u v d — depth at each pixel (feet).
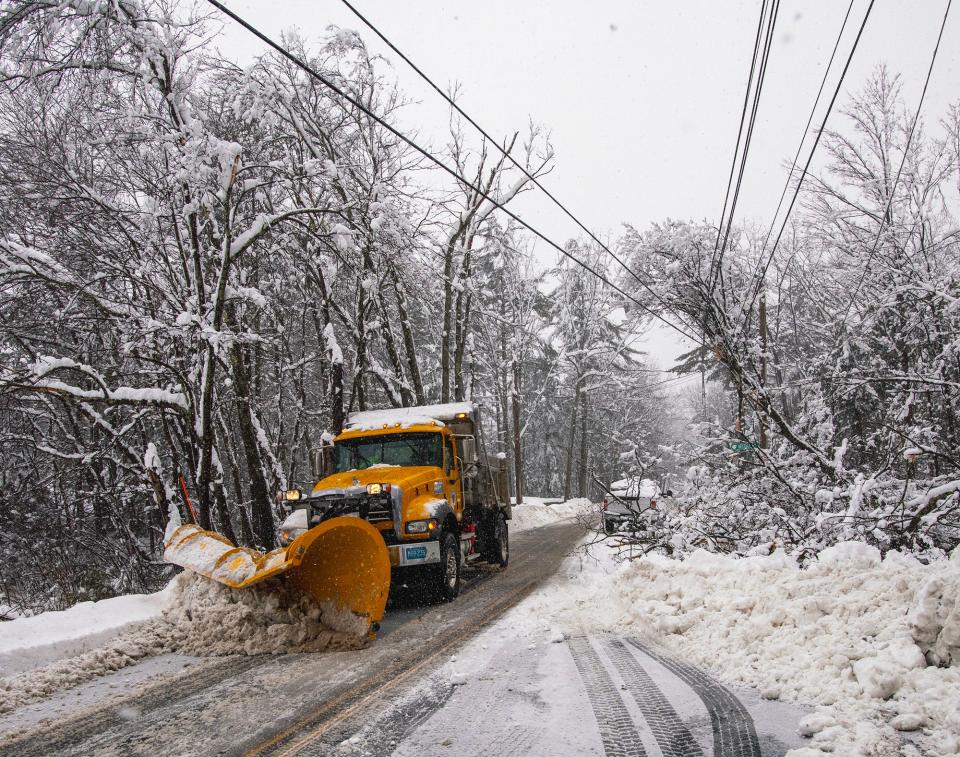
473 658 21.33
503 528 49.03
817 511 32.30
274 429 81.35
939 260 55.67
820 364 55.47
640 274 58.70
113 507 51.60
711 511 35.42
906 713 13.15
